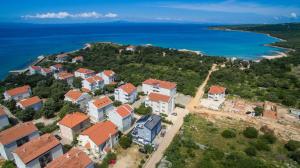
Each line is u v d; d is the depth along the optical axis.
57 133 71.38
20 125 63.56
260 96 105.00
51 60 179.62
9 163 55.91
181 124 78.50
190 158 59.28
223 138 69.69
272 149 64.81
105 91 108.25
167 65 162.00
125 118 72.81
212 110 90.50
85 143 62.47
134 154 60.94
